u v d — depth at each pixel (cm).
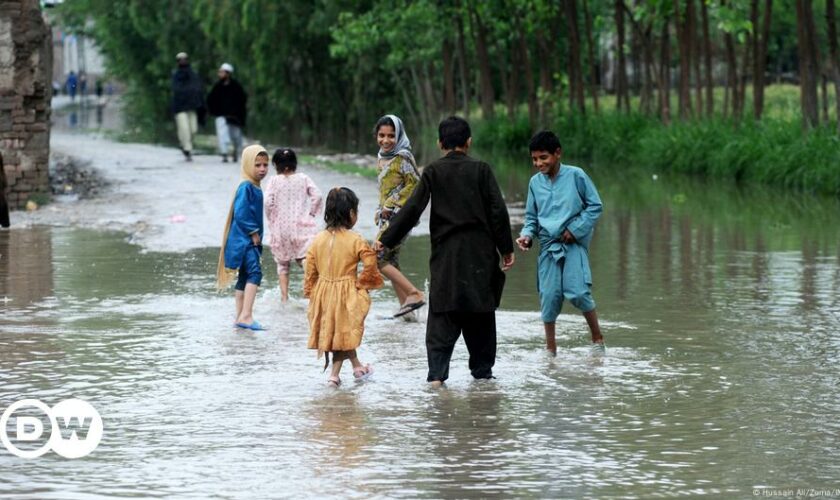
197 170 5953
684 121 6931
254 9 10581
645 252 3331
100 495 1370
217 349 2142
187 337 2239
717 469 1459
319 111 11312
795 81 11162
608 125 7506
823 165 5094
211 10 11138
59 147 7969
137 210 4238
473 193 1883
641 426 1645
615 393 1825
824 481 1415
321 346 1877
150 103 12950
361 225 3722
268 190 2603
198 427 1645
